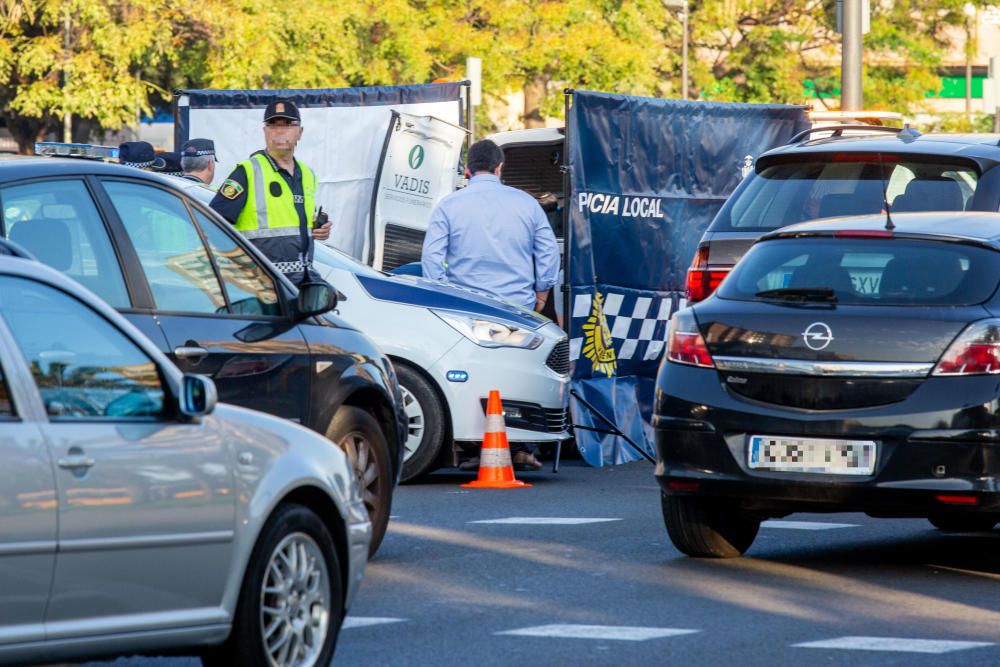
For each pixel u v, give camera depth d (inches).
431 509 1348.4
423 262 1640.0
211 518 697.0
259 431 738.8
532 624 899.4
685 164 1831.9
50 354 654.5
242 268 999.0
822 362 1013.8
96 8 4003.4
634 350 1797.5
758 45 5438.0
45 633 630.5
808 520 1301.7
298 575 746.8
